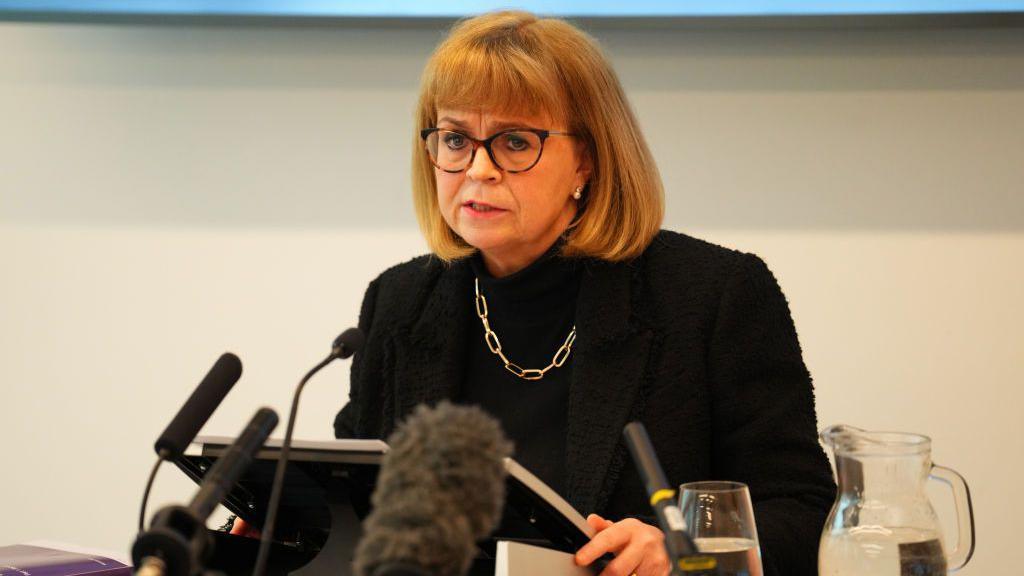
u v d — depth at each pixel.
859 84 8.09
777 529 4.47
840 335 8.17
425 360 5.46
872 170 8.11
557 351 5.34
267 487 3.77
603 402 5.03
